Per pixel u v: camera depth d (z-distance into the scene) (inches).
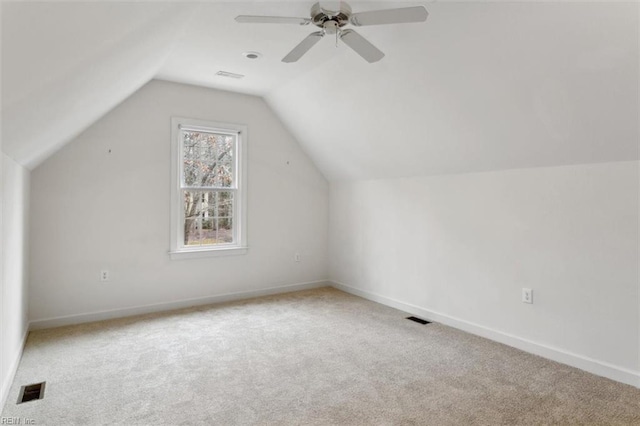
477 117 116.9
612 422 81.6
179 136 168.1
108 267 153.1
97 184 150.6
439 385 98.2
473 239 138.1
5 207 88.7
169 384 98.5
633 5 70.9
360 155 173.5
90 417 83.4
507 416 83.9
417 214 160.2
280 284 197.5
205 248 175.2
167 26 86.0
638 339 97.0
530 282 120.7
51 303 142.3
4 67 44.9
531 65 93.3
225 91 177.3
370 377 102.7
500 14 86.4
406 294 165.6
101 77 85.7
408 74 118.6
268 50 129.3
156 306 163.2
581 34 80.7
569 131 101.5
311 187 206.5
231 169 184.5
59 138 119.9
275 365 110.0
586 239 106.9
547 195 115.8
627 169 98.3
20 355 114.6
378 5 95.1
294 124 188.2
